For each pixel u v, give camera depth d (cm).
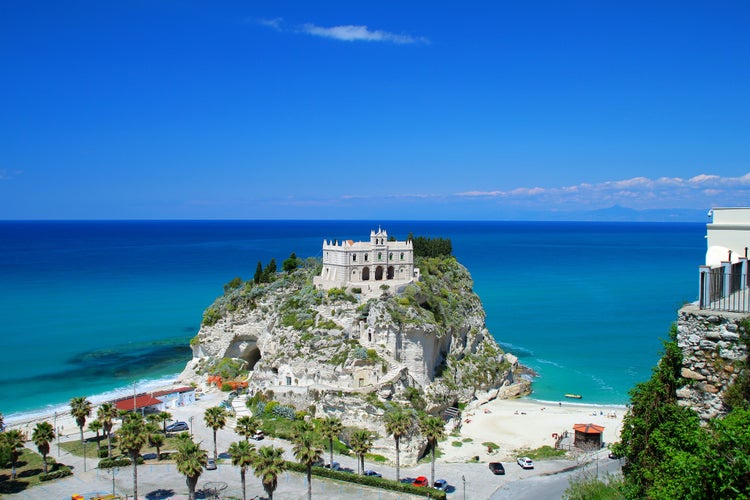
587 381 14225
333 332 11875
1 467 8831
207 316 15138
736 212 3198
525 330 19625
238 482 8400
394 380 10581
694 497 2339
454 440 10438
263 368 12438
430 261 16188
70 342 17325
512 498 7962
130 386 13712
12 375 14300
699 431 2419
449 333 13338
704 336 2538
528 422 11338
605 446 9862
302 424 7919
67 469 8650
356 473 8756
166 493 7981
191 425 10900
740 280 2800
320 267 15025
